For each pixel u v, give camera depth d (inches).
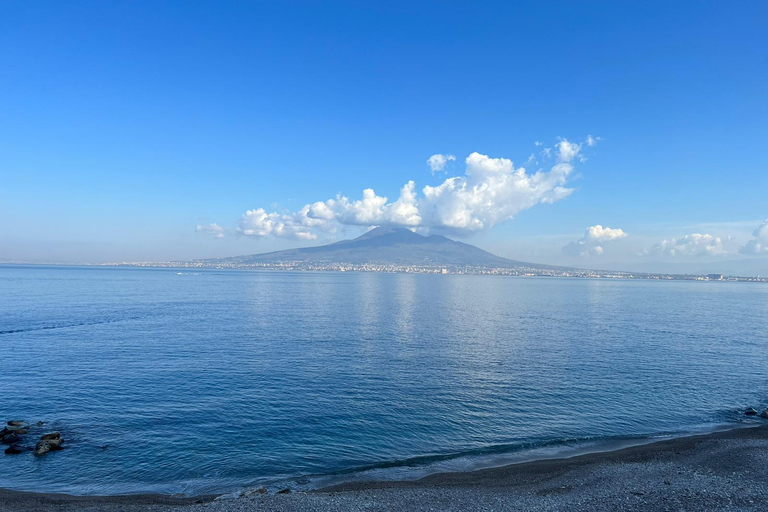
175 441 1098.7
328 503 772.6
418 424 1234.0
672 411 1380.4
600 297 6939.0
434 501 789.9
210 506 754.8
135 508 756.0
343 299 5452.8
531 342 2480.3
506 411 1347.2
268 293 6328.7
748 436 1159.0
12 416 1233.4
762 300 7022.6
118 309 3779.5
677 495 802.2
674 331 3024.1
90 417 1235.2
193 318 3316.9
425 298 5910.4
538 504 776.3
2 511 737.6
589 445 1127.0
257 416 1266.0
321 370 1761.8
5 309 3580.2
